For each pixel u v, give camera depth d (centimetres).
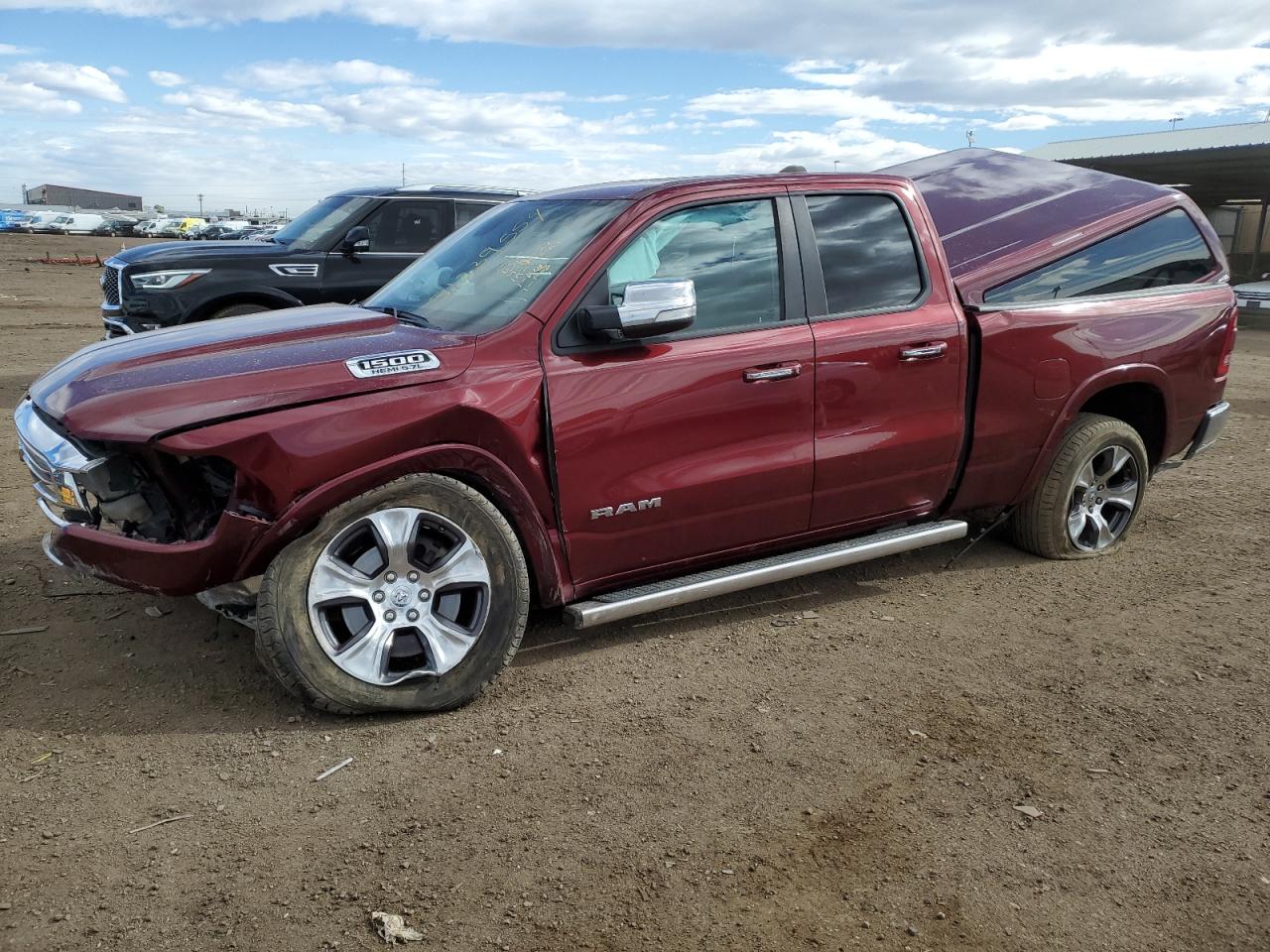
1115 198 536
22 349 1280
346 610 340
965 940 242
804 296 419
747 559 436
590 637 421
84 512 329
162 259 841
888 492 450
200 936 238
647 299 354
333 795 299
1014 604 464
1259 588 488
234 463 312
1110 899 258
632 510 381
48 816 285
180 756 320
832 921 247
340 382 329
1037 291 490
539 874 263
